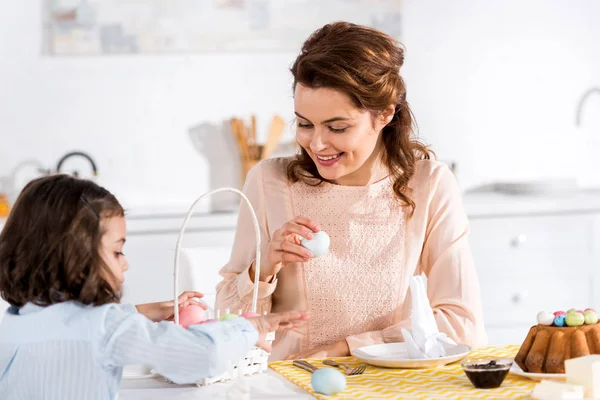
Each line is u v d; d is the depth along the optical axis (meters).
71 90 4.30
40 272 1.48
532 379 1.63
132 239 3.76
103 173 4.33
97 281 1.50
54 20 4.25
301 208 2.10
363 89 1.83
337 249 2.07
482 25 4.61
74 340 1.46
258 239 1.78
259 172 2.16
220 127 4.41
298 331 2.06
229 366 1.73
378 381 1.67
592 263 4.18
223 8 4.38
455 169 4.54
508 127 4.66
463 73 4.61
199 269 2.43
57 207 1.48
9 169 4.25
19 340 1.50
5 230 1.53
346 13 4.46
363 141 1.90
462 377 1.68
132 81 4.34
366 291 2.06
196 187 4.41
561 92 4.70
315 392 1.59
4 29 4.21
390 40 1.92
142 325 1.47
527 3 4.65
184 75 4.38
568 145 4.72
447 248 2.07
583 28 4.71
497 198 4.21
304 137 1.91
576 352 1.61
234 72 4.41
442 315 1.97
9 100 4.24
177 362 1.44
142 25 4.32
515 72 4.65
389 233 2.09
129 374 1.76
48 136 4.29
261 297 1.94
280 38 4.43
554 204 4.11
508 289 4.09
